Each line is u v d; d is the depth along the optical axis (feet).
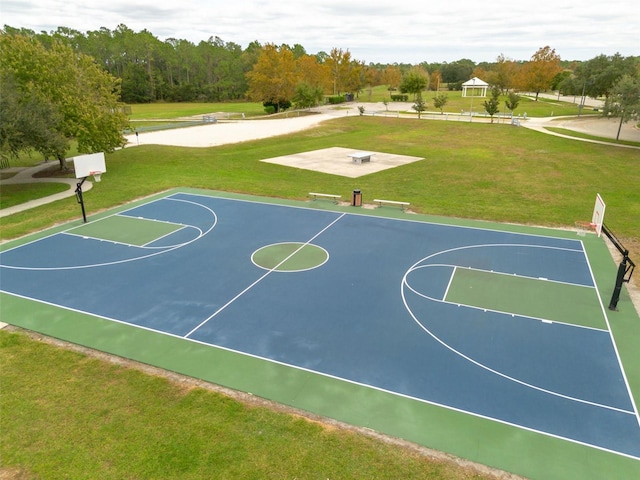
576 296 46.47
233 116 249.96
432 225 68.03
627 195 85.97
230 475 25.64
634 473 25.79
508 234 64.28
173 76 463.01
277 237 62.85
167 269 52.80
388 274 51.42
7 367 35.42
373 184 94.79
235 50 546.26
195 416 30.19
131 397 32.07
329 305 44.65
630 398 31.91
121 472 25.90
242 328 40.78
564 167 111.75
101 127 101.45
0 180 96.89
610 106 152.97
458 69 485.56
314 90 255.91
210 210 75.05
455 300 45.62
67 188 89.61
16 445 27.89
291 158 124.57
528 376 34.27
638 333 39.88
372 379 33.99
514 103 216.95
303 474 25.70
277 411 30.71
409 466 26.22
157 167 110.11
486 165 114.93
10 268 53.26
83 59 106.73
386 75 397.60
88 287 48.55
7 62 95.09
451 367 35.32
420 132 177.37
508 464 26.37
